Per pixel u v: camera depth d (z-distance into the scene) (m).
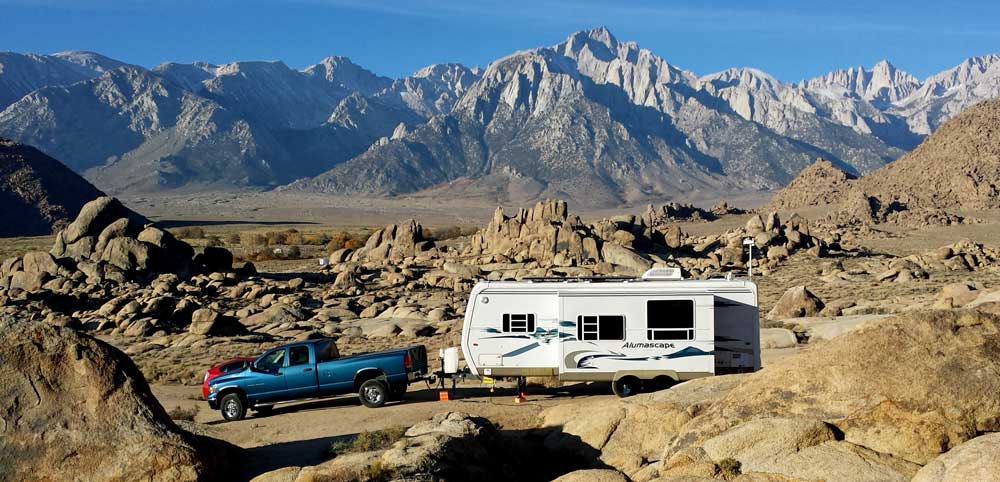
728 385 16.41
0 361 14.09
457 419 15.33
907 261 80.25
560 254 87.94
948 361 12.57
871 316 38.59
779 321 40.66
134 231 77.88
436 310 52.94
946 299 39.50
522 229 101.19
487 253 98.38
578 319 21.17
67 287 65.69
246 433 19.56
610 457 14.89
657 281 21.61
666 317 20.91
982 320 13.07
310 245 147.50
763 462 12.33
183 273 76.06
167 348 42.97
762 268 85.44
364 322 52.44
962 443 11.85
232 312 58.91
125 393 14.17
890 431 12.21
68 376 14.13
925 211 183.75
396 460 13.23
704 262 87.38
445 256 100.38
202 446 14.33
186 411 22.81
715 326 21.22
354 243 133.00
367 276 84.75
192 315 50.44
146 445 13.67
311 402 23.83
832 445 12.28
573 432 15.73
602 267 82.25
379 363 21.73
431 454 13.43
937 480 10.60
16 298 58.56
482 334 21.70
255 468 15.45
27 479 13.33
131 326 49.06
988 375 12.30
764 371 14.08
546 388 23.72
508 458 15.09
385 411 20.97
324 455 16.03
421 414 20.14
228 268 81.69
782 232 108.31
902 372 12.65
